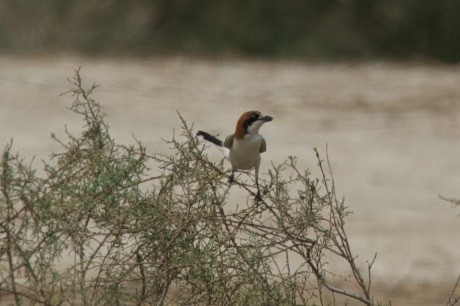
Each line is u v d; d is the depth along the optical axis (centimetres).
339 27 5028
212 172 1328
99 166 1319
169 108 3288
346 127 3178
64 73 3688
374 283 1808
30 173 1309
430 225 2241
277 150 2867
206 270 1311
